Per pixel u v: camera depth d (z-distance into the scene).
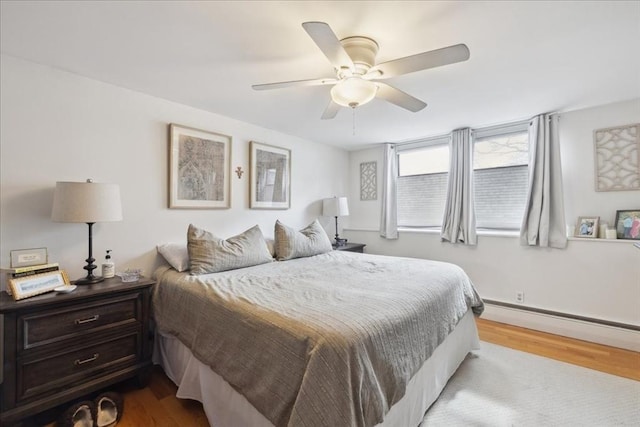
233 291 1.75
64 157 2.00
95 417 1.58
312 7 1.37
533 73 2.05
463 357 2.25
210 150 2.82
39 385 1.54
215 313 1.60
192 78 2.12
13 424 1.44
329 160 4.28
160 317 2.04
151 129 2.43
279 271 2.33
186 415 1.70
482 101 2.56
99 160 2.15
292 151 3.72
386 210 4.10
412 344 1.47
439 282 2.02
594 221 2.70
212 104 2.63
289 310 1.41
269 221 3.42
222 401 1.49
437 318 1.77
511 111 2.82
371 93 1.72
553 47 1.71
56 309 1.60
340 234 4.50
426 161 3.97
